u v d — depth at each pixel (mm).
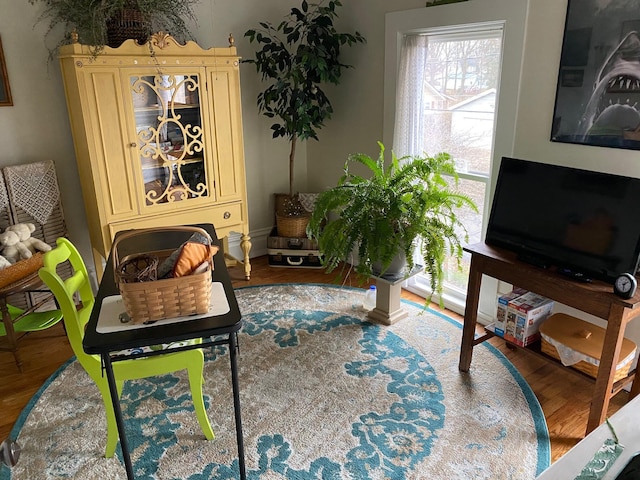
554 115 2436
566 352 2201
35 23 2949
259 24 3760
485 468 1966
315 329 3006
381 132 3541
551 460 1998
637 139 2143
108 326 1595
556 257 2162
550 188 2182
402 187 2713
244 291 3543
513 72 2588
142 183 3080
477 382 2496
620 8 2100
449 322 3080
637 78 2094
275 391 2441
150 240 2369
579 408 2320
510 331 2449
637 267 1934
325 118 3955
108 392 1959
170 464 2006
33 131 3092
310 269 3973
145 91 2961
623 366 2164
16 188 2924
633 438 1266
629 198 1915
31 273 2711
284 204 4027
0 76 2910
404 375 2557
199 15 3471
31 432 2201
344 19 3627
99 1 2875
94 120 2830
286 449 2078
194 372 2014
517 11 2496
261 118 4000
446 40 3031
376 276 2945
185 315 1637
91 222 3170
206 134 3242
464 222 3201
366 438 2133
